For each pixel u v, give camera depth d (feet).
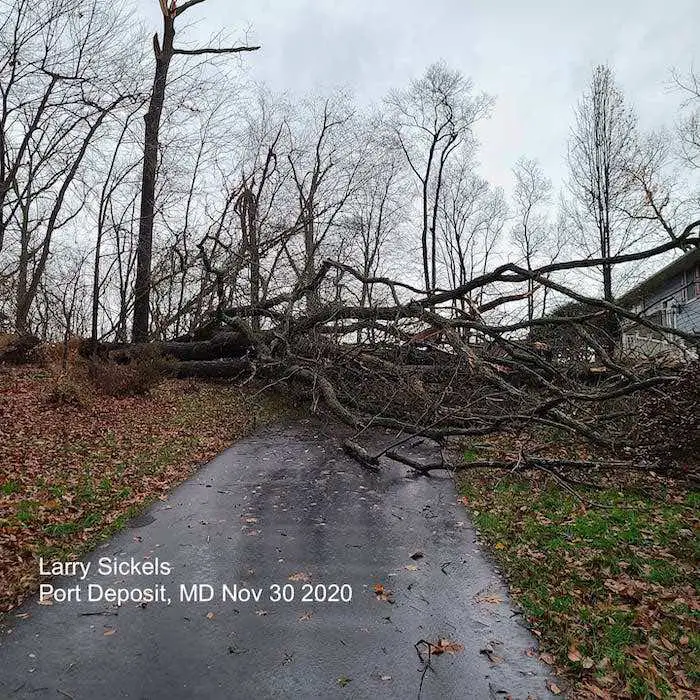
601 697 10.19
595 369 34.60
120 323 57.21
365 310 36.63
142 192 58.65
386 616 13.17
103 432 29.86
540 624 12.56
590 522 17.98
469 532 18.20
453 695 10.44
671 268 63.05
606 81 79.51
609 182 78.95
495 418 27.12
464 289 34.55
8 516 18.31
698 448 21.67
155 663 11.51
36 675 11.16
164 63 59.98
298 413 38.06
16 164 47.67
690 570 14.56
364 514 19.94
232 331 48.29
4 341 49.62
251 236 62.64
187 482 23.48
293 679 10.97
